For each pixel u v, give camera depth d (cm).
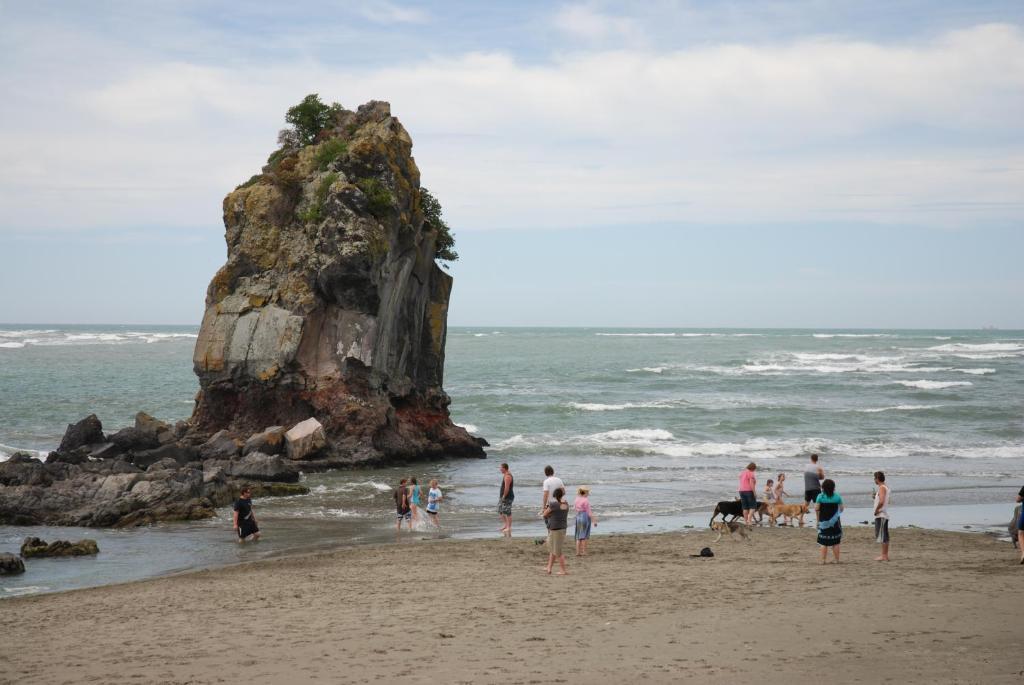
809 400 8469
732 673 1227
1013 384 9838
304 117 5853
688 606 1736
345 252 4966
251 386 5159
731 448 5688
